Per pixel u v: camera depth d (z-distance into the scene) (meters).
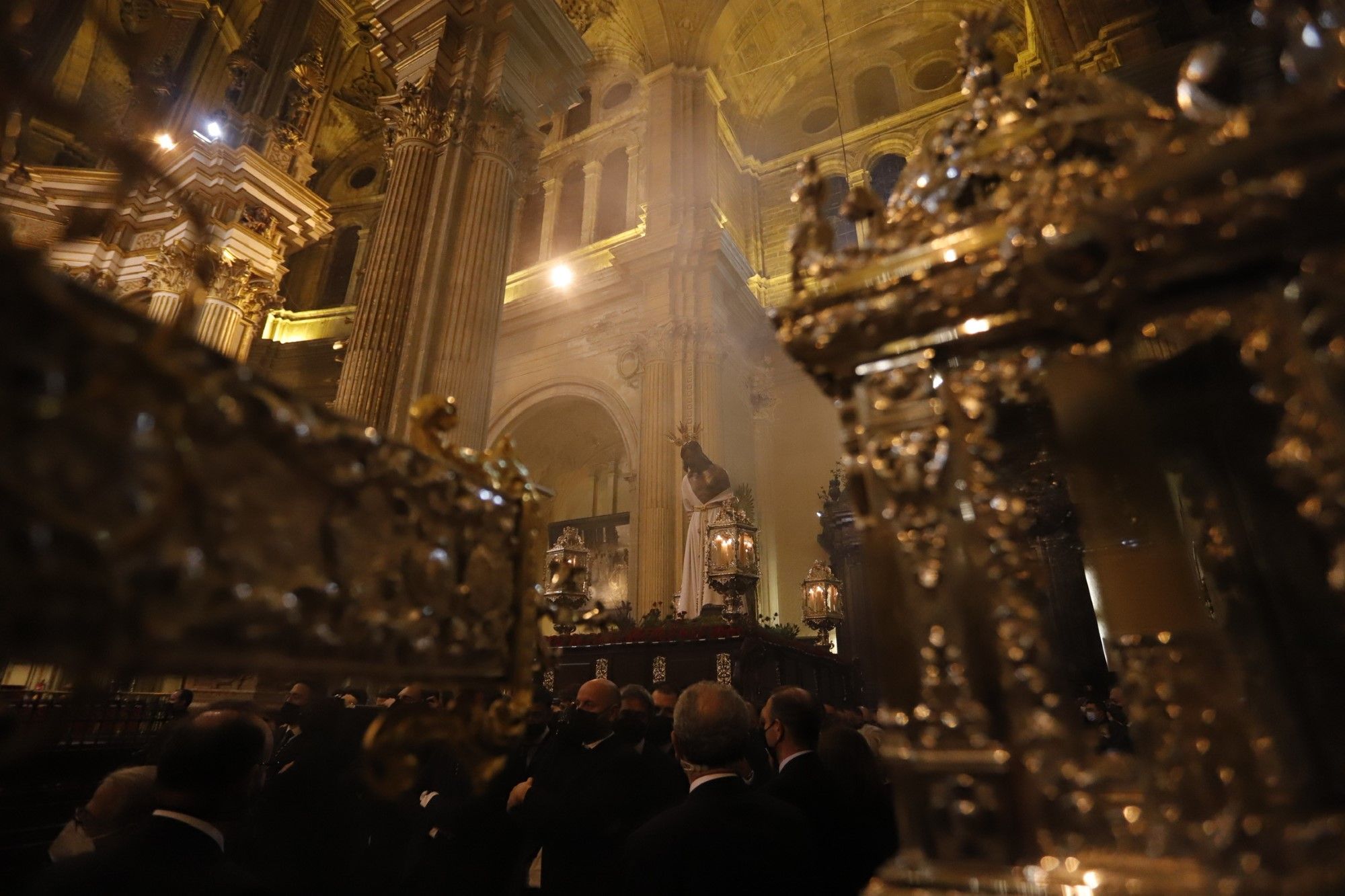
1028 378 1.30
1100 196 1.17
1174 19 7.77
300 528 1.08
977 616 1.25
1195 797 1.28
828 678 9.30
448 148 7.60
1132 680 1.77
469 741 1.50
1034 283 1.22
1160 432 1.84
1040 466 2.14
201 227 1.02
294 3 15.72
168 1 15.49
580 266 16.83
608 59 19.56
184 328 0.93
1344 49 1.02
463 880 2.49
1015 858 1.10
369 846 3.09
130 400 0.84
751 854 1.75
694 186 15.88
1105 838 1.12
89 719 6.05
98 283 12.63
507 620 1.59
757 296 16.95
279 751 4.21
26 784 4.91
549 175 19.27
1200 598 1.80
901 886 1.12
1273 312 1.11
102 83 13.88
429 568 1.35
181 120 13.99
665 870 1.75
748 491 13.91
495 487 1.63
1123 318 1.26
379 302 6.86
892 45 18.69
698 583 9.89
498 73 8.05
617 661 7.41
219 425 0.95
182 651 0.89
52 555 0.76
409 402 6.45
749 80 19.39
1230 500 1.78
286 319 20.39
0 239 0.75
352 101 21.95
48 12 12.80
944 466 1.30
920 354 1.35
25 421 0.75
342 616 1.14
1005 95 1.48
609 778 2.40
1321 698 1.46
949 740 1.19
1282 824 1.05
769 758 3.92
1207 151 1.10
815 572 11.02
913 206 1.45
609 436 17.92
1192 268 1.13
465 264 7.15
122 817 2.38
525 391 16.36
